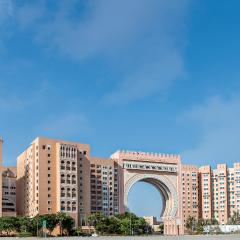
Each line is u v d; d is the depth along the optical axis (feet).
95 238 644.27
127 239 604.90
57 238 646.74
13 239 604.49
